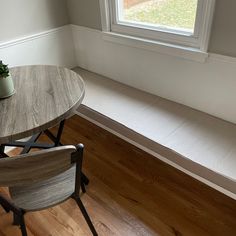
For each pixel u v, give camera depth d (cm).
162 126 168
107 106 191
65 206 162
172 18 182
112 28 216
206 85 172
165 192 169
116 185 176
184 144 152
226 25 149
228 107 167
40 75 153
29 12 203
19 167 89
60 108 121
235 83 158
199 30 165
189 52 169
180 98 191
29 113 118
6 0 186
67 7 231
